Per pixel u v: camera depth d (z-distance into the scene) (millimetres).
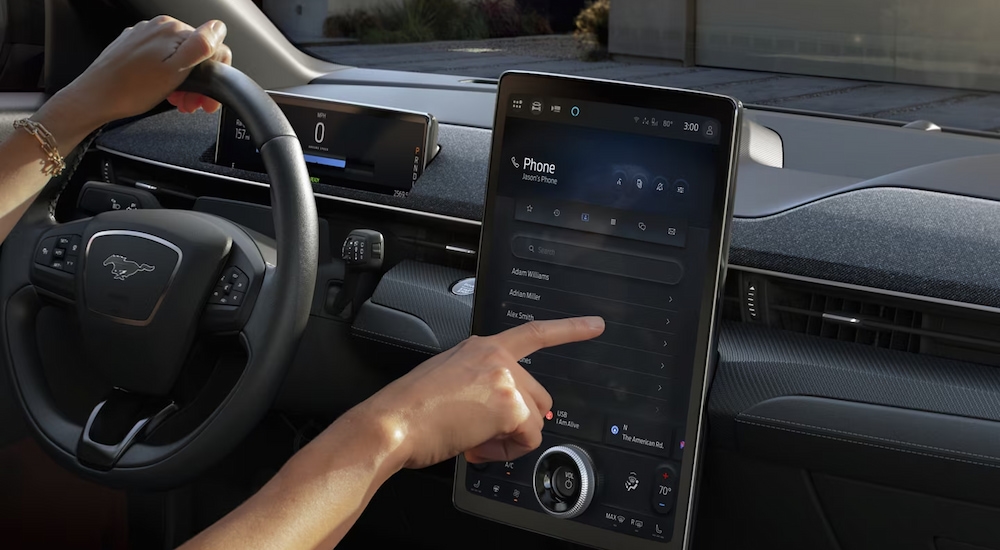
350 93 1769
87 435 1000
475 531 1558
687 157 863
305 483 445
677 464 882
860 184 1281
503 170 928
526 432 563
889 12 3088
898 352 1168
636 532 898
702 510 1268
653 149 872
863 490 1130
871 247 1174
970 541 1096
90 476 996
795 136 1559
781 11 3027
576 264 909
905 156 1451
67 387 1304
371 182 1482
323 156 1510
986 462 1036
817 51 3014
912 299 1137
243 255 1043
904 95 2980
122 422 1019
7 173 856
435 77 1883
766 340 1216
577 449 896
